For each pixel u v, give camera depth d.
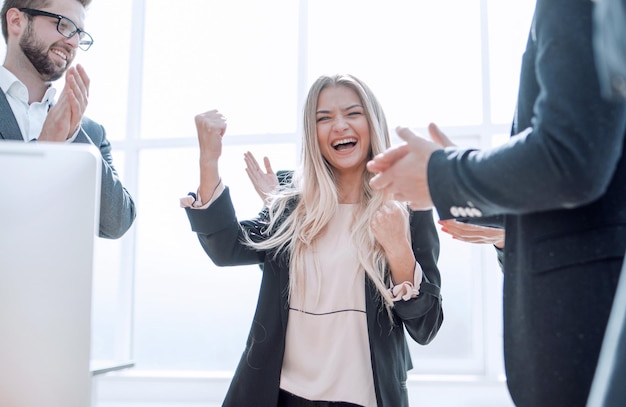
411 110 3.21
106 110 3.44
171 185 3.35
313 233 1.66
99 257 3.31
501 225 1.14
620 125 0.78
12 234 0.85
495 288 3.03
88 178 0.87
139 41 3.44
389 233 1.53
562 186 0.78
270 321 1.58
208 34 3.43
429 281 1.64
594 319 0.82
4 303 0.84
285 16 3.38
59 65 2.03
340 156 1.77
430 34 3.25
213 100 3.38
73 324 0.85
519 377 0.90
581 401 0.82
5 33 2.03
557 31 0.83
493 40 3.21
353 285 1.58
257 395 1.51
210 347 3.24
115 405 3.06
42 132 1.86
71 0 2.02
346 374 1.50
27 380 0.84
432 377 2.97
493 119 3.17
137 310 3.29
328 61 3.30
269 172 1.96
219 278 3.27
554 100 0.80
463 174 0.86
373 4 3.30
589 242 0.84
